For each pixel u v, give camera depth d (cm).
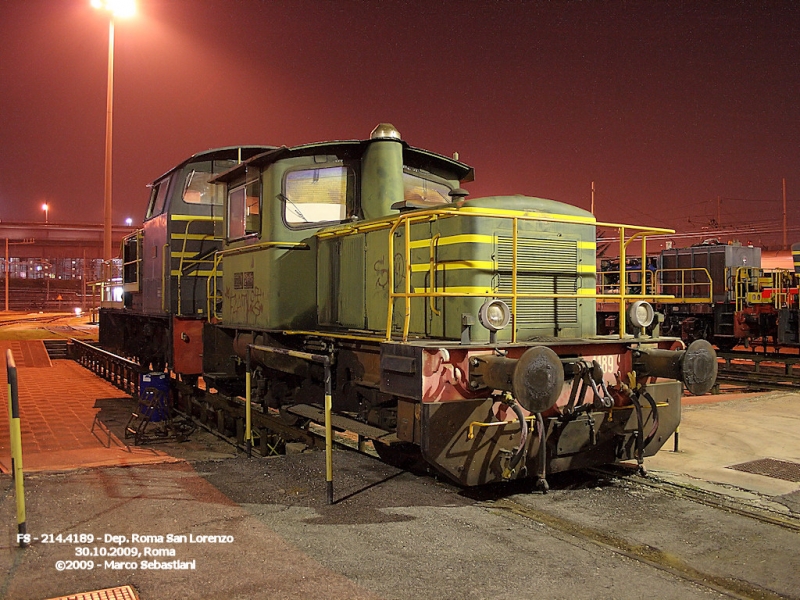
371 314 702
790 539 455
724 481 605
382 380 557
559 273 628
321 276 784
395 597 359
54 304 6644
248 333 839
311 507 514
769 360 1541
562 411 560
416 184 810
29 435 876
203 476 600
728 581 391
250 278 833
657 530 473
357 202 790
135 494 539
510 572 392
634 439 605
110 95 2083
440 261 608
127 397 1245
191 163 1101
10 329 2747
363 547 430
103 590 369
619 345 606
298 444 788
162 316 1111
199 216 1111
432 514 500
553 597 361
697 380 558
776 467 652
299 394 800
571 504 534
